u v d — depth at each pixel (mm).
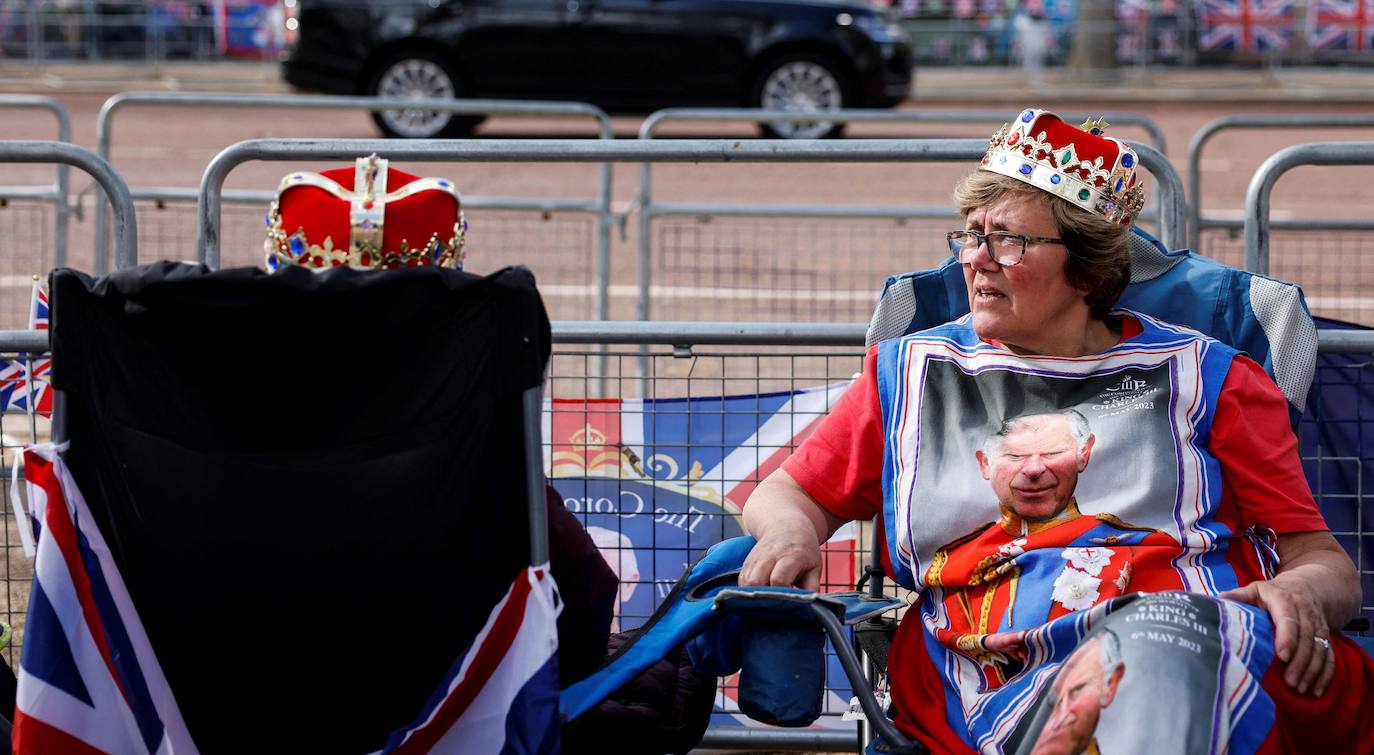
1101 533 2508
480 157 3322
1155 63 18266
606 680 2430
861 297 7766
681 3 13445
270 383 2158
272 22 18219
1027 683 2373
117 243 3371
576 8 13383
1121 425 2553
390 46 13508
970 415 2635
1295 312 2787
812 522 2691
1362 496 3170
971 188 2605
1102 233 2531
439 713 2270
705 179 11156
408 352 2172
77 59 18094
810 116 6125
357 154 3320
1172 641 2143
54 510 2189
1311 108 16547
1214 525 2533
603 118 6051
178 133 13781
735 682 3338
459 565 2258
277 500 2186
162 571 2227
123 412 2182
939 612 2598
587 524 3436
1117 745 2088
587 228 8547
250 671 2285
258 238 8297
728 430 3402
